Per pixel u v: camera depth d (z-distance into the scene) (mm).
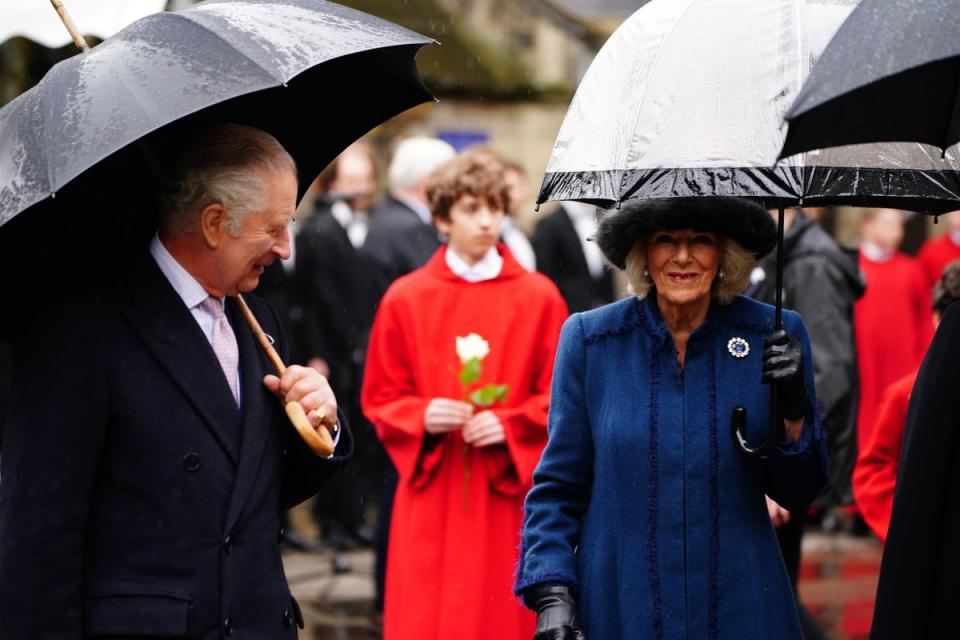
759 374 6945
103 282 6414
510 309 11008
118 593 6156
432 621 10680
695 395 6938
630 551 6859
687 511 6828
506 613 10656
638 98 6484
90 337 6242
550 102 31438
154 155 6590
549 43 31344
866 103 5598
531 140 31469
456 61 30781
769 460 6766
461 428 10789
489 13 31172
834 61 5223
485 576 10656
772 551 6895
